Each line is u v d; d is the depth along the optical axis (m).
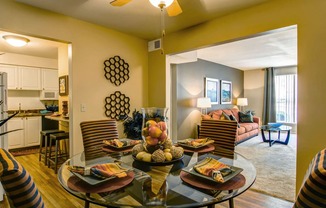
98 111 3.17
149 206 1.01
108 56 3.28
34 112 5.29
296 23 2.18
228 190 1.09
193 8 2.54
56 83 5.51
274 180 2.84
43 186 2.68
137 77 3.75
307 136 2.11
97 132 2.27
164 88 3.63
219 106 6.43
